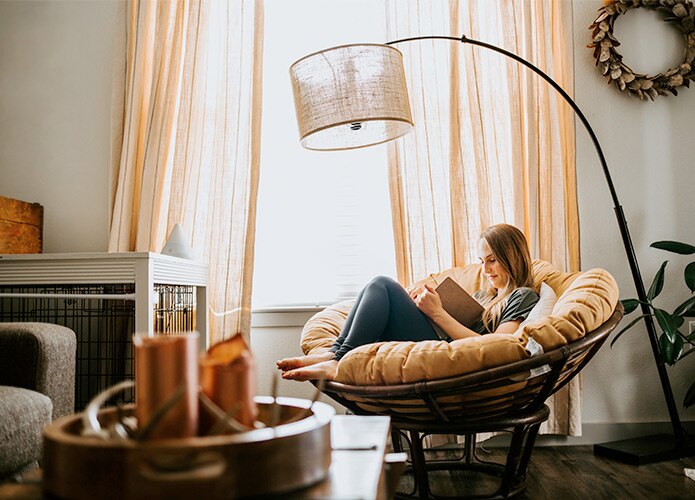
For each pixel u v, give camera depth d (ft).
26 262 6.92
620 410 8.95
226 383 2.48
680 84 9.09
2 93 9.80
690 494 6.36
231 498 2.09
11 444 4.26
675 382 9.02
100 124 9.64
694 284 8.34
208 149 9.23
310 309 9.25
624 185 9.20
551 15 9.12
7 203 8.50
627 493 6.45
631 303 8.11
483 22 9.17
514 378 5.42
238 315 8.79
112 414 2.72
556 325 5.39
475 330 7.31
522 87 9.00
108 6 9.77
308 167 9.73
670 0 9.27
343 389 5.64
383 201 9.64
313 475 2.33
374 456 2.72
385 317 6.98
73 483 2.14
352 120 6.83
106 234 9.48
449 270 8.37
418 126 8.91
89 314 8.19
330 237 9.62
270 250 9.65
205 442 2.11
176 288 8.21
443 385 5.17
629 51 9.34
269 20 9.87
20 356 5.12
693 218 9.21
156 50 9.14
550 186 8.75
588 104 9.28
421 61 9.00
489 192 8.80
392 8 9.07
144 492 2.03
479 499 5.93
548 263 7.79
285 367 6.56
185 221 8.96
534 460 8.00
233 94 9.06
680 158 9.28
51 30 9.82
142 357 2.31
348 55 6.91
